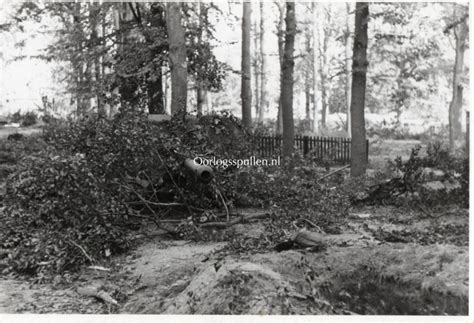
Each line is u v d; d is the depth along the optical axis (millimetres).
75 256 7488
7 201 8477
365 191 11266
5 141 20812
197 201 10047
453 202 10094
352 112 13617
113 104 15703
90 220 7965
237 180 10523
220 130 10797
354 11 13523
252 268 5824
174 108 12828
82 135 9539
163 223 9695
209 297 5582
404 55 27188
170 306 5855
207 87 15547
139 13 15734
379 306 5359
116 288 6652
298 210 9117
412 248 6559
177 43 12922
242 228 9336
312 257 6531
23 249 7613
